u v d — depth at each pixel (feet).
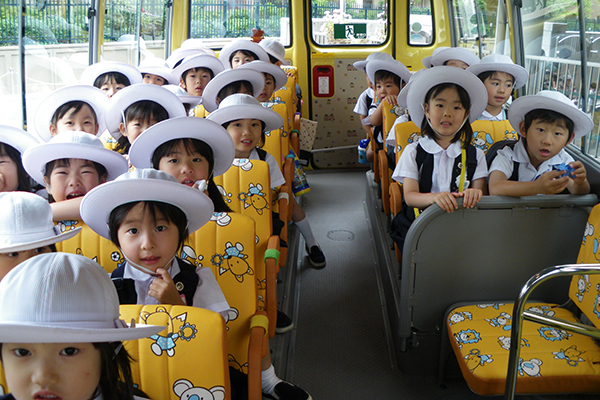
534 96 6.98
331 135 19.58
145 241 4.38
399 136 9.09
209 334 3.66
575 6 8.50
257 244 6.87
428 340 7.29
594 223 6.06
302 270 11.21
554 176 6.59
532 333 6.20
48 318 2.59
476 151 7.80
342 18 18.69
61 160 6.10
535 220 6.77
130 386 3.31
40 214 4.49
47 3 9.80
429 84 7.47
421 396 7.13
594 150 7.80
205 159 6.28
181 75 13.08
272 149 9.60
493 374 5.54
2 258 4.26
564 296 7.12
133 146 6.15
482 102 7.57
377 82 13.84
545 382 5.49
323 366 7.89
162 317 3.71
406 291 7.04
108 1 12.58
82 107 8.48
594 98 7.95
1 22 8.65
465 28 16.63
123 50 14.08
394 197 8.62
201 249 5.32
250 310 5.28
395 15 18.62
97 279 2.82
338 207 15.31
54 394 2.67
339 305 9.75
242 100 8.64
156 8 16.83
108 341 2.70
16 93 9.14
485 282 7.04
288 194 9.12
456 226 6.77
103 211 4.53
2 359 2.67
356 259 11.73
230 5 18.42
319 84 18.99
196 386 3.68
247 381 5.14
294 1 18.22
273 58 16.19
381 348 8.36
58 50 10.48
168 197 4.41
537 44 10.55
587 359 5.66
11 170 6.84
